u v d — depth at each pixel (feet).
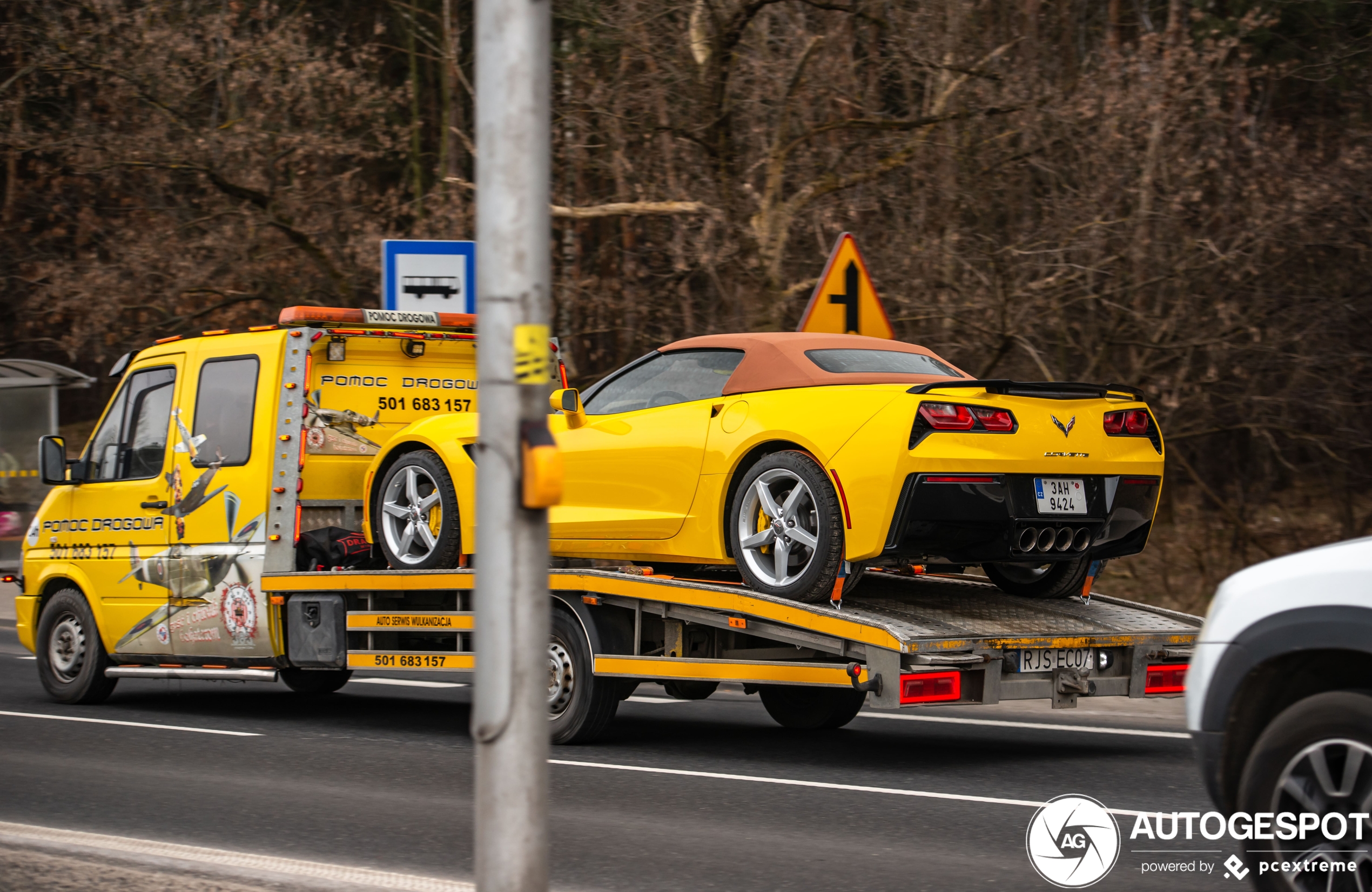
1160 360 86.74
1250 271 84.48
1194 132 90.63
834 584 41.29
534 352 19.92
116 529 58.90
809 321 57.26
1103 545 44.14
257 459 53.98
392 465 52.08
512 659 19.92
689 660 43.88
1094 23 111.24
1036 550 42.04
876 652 39.68
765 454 43.62
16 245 125.08
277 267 106.32
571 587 46.50
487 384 20.01
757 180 89.25
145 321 106.63
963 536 41.09
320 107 110.73
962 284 84.58
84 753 46.98
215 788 40.32
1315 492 107.65
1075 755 45.32
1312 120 103.65
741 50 88.38
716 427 44.42
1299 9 110.01
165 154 98.37
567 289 96.37
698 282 100.27
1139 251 82.43
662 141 88.69
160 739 50.19
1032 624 43.75
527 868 19.95
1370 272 89.86
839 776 41.37
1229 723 24.76
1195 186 88.07
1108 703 57.52
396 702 62.18
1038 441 41.01
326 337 54.90
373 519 52.80
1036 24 95.09
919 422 39.63
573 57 92.48
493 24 19.88
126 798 38.81
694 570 49.08
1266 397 90.38
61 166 113.91
